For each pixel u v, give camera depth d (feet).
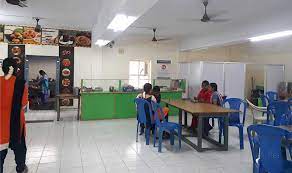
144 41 31.94
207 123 18.15
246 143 16.98
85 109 24.08
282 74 29.09
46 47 28.30
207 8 16.75
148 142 16.48
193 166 12.82
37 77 28.37
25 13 20.75
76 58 29.55
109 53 30.91
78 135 18.37
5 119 9.73
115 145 16.14
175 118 25.66
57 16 21.75
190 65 28.71
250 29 20.21
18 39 27.22
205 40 26.81
